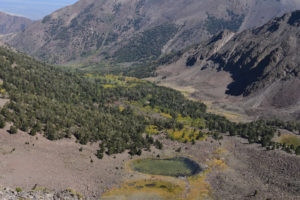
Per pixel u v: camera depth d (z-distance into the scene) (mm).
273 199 98125
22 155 100938
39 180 88062
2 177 82438
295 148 150500
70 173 100875
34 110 140250
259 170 126062
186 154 145125
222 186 109562
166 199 95875
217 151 149875
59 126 132125
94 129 143625
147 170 121000
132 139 151250
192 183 110688
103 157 123062
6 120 118438
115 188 99500
